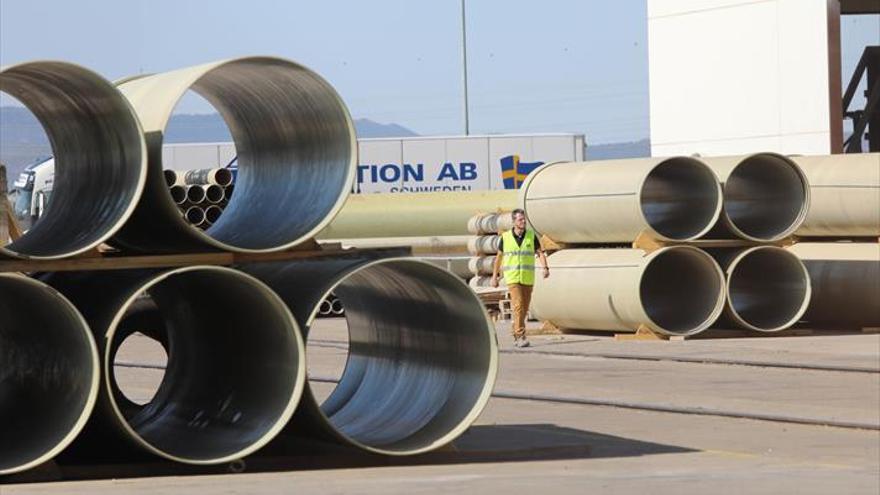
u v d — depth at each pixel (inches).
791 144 3927.2
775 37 3949.3
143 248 1235.9
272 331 1181.1
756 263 2741.1
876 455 1299.2
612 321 2632.9
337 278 1162.0
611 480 1131.3
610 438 1411.2
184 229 1160.2
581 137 5487.2
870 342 2491.4
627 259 2605.8
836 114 3848.4
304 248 1212.5
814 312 2792.8
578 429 1480.1
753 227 2783.0
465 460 1235.2
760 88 3986.2
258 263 1277.1
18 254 1105.4
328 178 1225.4
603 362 2209.6
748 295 2768.2
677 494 1063.0
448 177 5408.5
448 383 1272.1
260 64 1166.3
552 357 2306.8
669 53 4210.1
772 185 2755.9
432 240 3905.0
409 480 1125.1
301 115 1237.7
